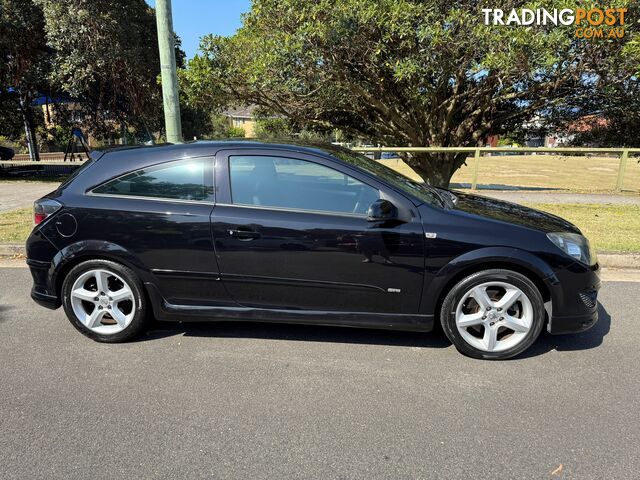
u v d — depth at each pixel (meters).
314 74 9.12
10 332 3.95
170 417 2.76
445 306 3.41
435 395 2.98
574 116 11.59
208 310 3.64
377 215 3.23
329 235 3.39
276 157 3.55
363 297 3.46
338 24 7.96
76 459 2.40
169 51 6.19
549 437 2.55
